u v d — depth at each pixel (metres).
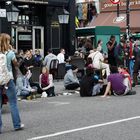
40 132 9.72
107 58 21.00
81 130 9.78
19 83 16.50
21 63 16.80
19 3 24.39
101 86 16.89
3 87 9.98
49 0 25.58
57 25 26.28
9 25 23.34
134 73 20.19
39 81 17.34
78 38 27.09
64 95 17.47
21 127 10.09
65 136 9.19
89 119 11.24
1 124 9.88
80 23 39.19
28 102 15.38
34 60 20.75
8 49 10.30
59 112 12.64
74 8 27.03
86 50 22.12
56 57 22.03
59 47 26.45
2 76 9.77
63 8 26.39
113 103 14.34
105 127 10.09
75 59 21.77
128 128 9.92
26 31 25.08
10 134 9.61
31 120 11.32
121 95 16.56
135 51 20.52
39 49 25.69
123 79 16.58
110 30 25.62
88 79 16.67
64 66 21.89
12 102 10.00
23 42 24.92
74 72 18.91
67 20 25.17
